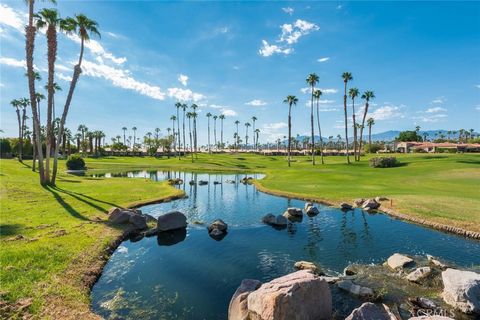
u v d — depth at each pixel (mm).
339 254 16422
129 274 13633
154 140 175250
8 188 29203
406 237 19141
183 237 19422
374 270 14055
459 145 121500
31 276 11352
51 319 9031
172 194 34188
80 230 17797
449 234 19562
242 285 10719
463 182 38812
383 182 41094
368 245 17844
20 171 47156
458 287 10500
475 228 19297
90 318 9469
